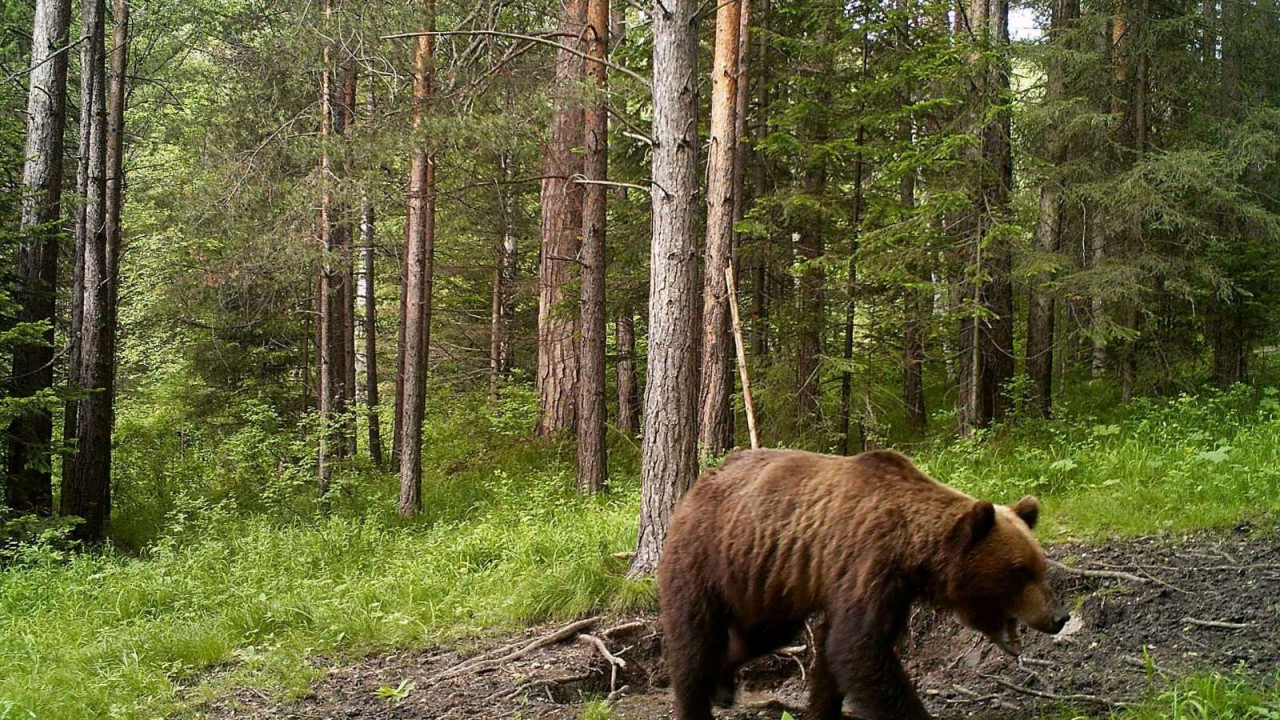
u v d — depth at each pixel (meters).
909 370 16.02
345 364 21.31
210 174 15.34
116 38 14.63
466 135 11.95
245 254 15.33
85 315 14.23
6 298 12.18
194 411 21.94
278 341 21.77
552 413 18.25
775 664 7.05
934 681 6.43
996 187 12.71
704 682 5.14
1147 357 14.31
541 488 13.65
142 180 23.30
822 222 14.36
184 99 21.62
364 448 22.25
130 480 19.06
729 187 12.78
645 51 15.15
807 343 14.19
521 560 9.31
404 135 12.16
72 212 14.77
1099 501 8.51
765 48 15.09
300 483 15.73
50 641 8.33
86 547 13.52
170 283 17.95
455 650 7.54
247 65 15.96
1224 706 4.54
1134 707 4.84
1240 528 7.42
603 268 13.62
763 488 5.00
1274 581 6.29
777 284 16.50
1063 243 15.12
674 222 7.89
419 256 14.15
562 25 14.60
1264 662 5.26
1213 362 15.27
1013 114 12.48
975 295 12.72
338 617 8.23
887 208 12.21
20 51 17.97
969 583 4.27
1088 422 13.13
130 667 7.32
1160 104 14.83
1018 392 13.23
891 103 13.17
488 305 26.59
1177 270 13.33
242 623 8.41
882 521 4.46
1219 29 14.79
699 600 5.12
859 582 4.40
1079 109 13.01
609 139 16.19
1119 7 13.91
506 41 14.20
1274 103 16.66
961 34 12.27
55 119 14.41
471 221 22.03
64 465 14.26
